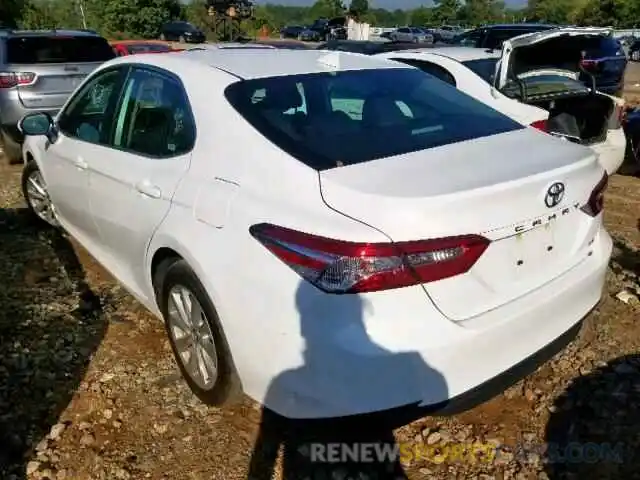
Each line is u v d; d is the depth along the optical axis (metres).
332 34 39.62
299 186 2.32
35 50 7.52
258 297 2.31
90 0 48.81
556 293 2.48
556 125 5.84
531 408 2.94
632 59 27.23
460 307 2.22
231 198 2.50
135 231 3.16
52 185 4.32
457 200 2.15
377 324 2.10
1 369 3.25
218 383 2.67
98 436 2.79
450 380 2.21
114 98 3.55
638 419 2.85
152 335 3.59
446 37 38.62
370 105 2.96
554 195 2.42
